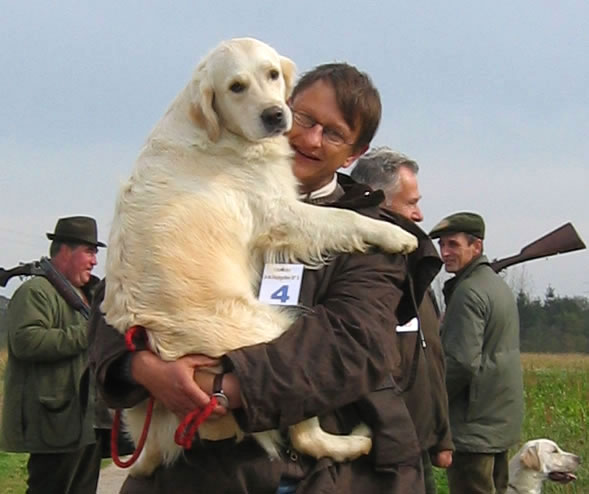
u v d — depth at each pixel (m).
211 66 4.13
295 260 3.88
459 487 8.15
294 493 3.58
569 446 11.00
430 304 5.96
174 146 3.96
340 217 3.89
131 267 3.64
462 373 7.88
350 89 4.18
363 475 3.68
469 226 8.24
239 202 3.90
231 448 3.52
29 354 7.93
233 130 4.07
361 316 3.57
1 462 12.32
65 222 8.51
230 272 3.70
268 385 3.35
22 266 8.34
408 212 6.82
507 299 8.14
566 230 9.65
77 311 8.29
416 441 3.77
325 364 3.43
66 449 8.07
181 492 3.54
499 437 7.99
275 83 4.22
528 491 9.13
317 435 3.62
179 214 3.71
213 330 3.50
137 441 3.71
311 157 4.20
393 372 4.16
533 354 35.00
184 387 3.39
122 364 3.56
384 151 6.91
